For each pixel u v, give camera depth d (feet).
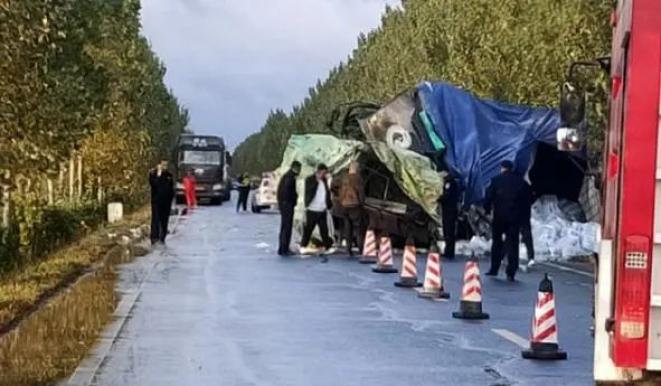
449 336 47.42
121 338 45.60
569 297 63.10
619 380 29.35
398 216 95.35
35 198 73.36
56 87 63.00
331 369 39.32
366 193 98.78
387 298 61.36
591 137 74.43
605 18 86.99
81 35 77.00
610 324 28.71
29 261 73.67
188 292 62.85
